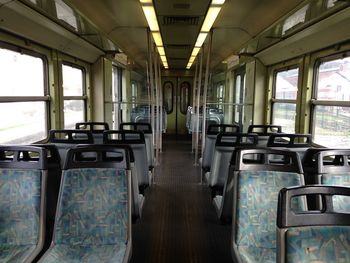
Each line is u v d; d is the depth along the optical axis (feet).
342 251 4.37
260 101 20.02
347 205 6.88
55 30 12.03
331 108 12.58
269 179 7.02
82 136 13.53
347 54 11.30
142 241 10.11
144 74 23.29
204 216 12.23
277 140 13.92
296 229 4.42
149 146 15.12
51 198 8.39
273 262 6.45
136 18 13.52
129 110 23.97
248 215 6.98
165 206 13.29
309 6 9.03
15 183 6.89
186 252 9.48
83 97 18.70
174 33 16.53
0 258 6.39
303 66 14.55
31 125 12.13
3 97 9.78
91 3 10.40
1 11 8.61
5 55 10.11
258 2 10.53
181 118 40.06
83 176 6.90
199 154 23.67
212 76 24.97
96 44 16.87
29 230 6.87
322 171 7.09
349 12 9.23
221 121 22.29
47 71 13.28
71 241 6.82
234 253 6.81
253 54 19.56
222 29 15.14
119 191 6.91
